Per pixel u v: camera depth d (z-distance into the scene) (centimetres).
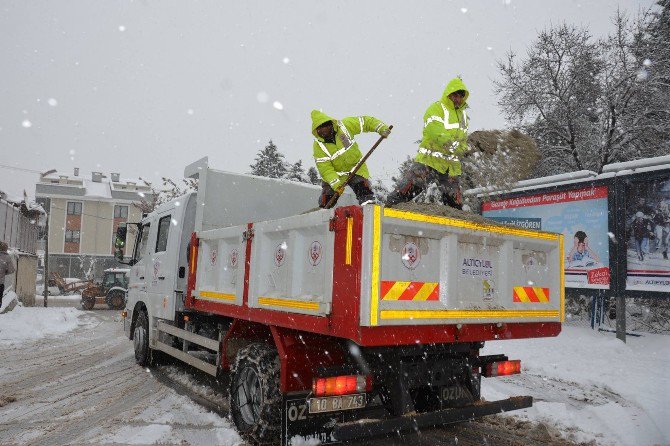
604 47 1403
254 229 456
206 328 583
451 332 375
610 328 998
